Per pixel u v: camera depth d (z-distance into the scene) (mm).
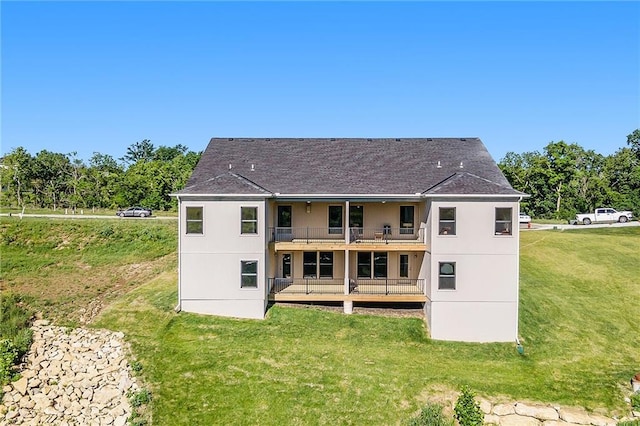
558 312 25094
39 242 34406
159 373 18703
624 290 27422
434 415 16266
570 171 65688
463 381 19016
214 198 23609
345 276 24594
